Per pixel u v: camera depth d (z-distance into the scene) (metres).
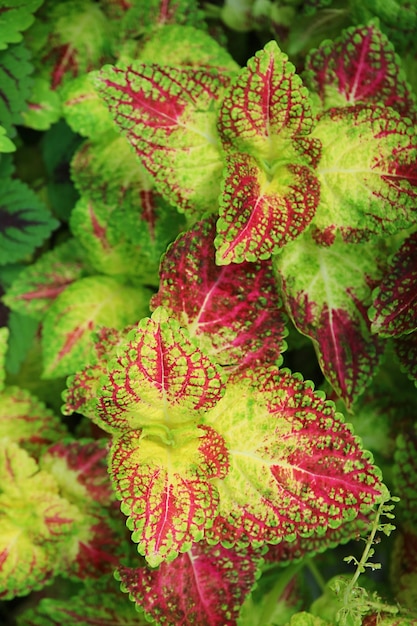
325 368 0.62
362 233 0.62
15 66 0.69
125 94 0.61
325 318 0.64
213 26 0.73
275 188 0.61
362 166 0.62
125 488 0.58
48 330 0.71
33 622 0.67
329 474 0.59
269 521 0.60
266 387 0.60
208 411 0.60
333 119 0.62
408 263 0.63
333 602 0.66
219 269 0.61
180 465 0.59
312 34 0.71
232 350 0.61
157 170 0.62
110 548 0.68
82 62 0.72
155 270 0.72
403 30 0.68
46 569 0.67
